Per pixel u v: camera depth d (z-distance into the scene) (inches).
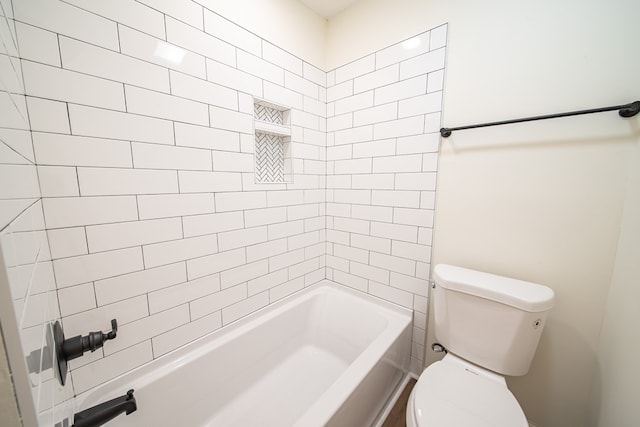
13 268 12.4
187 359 42.1
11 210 14.6
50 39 27.3
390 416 47.8
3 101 16.4
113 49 31.8
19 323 11.2
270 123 53.1
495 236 43.9
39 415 13.5
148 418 37.1
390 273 58.4
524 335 36.1
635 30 31.0
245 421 45.0
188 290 42.8
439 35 46.1
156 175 37.1
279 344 57.4
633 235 30.0
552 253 38.9
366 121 58.1
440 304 44.0
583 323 37.4
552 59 36.4
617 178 33.4
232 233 48.2
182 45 38.0
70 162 29.6
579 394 38.8
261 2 48.3
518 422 30.1
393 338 48.3
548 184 38.3
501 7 39.7
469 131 44.6
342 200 65.2
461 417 30.8
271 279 57.1
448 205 48.6
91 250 32.1
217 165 44.3
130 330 36.7
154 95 35.8
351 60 59.0
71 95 29.1
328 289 69.2
